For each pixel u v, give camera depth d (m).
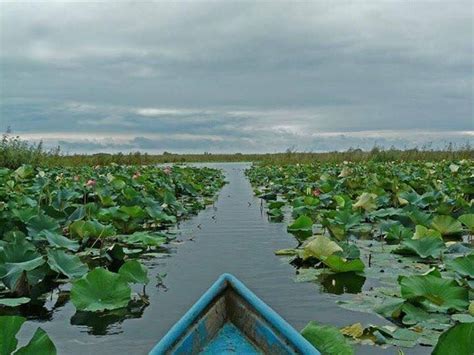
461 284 5.77
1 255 5.70
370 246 8.16
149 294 5.88
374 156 31.38
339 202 11.10
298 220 8.81
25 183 14.98
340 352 3.66
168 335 3.45
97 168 22.05
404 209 9.97
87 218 9.03
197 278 6.53
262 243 8.77
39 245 7.23
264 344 3.67
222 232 9.98
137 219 9.46
